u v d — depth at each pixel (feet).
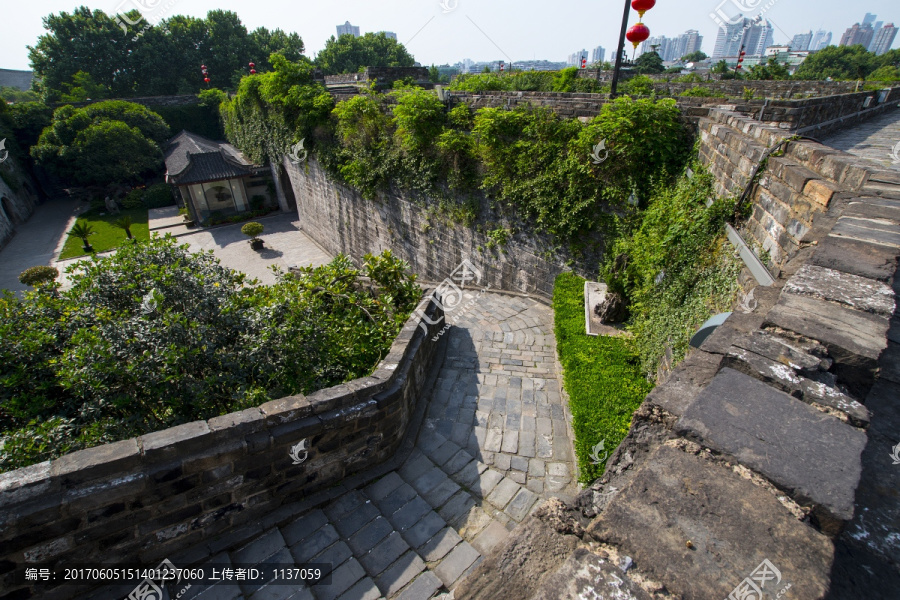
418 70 100.37
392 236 54.85
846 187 13.05
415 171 45.27
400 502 16.37
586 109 32.32
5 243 83.51
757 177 17.75
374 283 29.30
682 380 8.14
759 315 9.62
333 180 63.21
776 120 25.30
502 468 18.54
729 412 6.37
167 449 12.59
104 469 11.87
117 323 17.89
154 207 106.52
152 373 16.78
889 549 5.63
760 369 7.16
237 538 14.39
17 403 17.76
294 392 19.17
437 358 27.43
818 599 4.44
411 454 18.92
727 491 5.48
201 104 135.03
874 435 7.00
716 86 49.08
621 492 5.66
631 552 5.03
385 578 13.58
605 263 31.96
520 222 37.58
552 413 22.07
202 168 90.58
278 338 19.81
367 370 22.50
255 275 69.05
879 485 6.34
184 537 13.79
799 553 4.80
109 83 141.28
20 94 175.63
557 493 17.29
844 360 7.41
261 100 82.48
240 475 14.11
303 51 193.57
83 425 16.84
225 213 97.25
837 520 5.05
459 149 38.63
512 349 29.14
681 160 28.55
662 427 7.52
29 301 21.75
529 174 34.99
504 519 16.03
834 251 10.13
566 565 5.08
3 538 11.00
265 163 95.55
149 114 115.14
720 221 19.88
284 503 15.65
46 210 106.22
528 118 34.14
